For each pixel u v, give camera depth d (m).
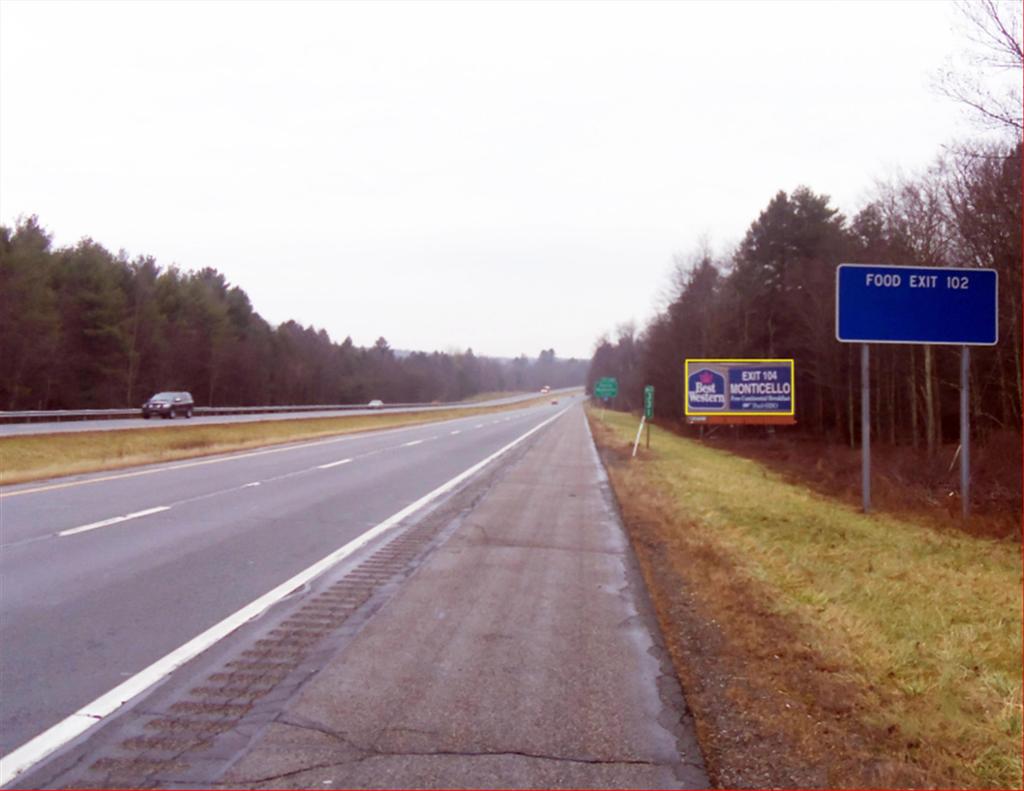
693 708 5.66
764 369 31.98
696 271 71.62
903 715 5.68
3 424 35.88
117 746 4.82
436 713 5.41
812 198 59.50
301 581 9.37
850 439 45.34
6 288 50.22
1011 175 25.16
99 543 11.30
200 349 79.06
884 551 13.56
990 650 7.78
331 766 4.59
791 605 9.02
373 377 125.19
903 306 16.98
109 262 69.94
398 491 18.84
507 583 9.54
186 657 6.52
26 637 6.97
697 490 21.08
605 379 77.94
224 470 22.58
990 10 14.59
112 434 34.22
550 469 25.83
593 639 7.28
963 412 17.58
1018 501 19.16
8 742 4.85
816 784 4.54
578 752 4.86
